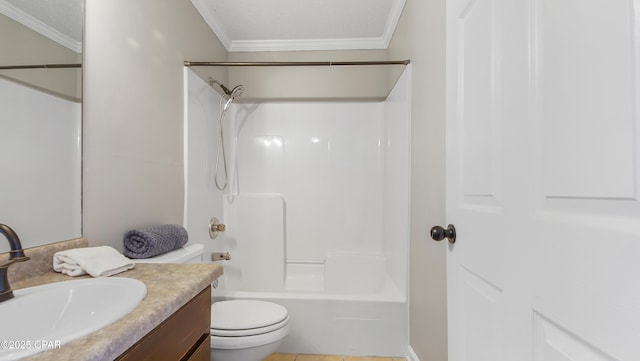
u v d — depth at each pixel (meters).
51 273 0.95
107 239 1.24
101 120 1.21
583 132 0.50
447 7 1.11
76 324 0.74
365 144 2.72
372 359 1.87
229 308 1.60
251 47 2.71
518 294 0.67
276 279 2.62
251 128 2.74
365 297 1.93
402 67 2.06
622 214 0.43
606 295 0.45
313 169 2.74
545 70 0.60
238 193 2.71
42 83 0.97
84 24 1.13
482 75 0.85
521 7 0.67
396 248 2.15
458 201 1.00
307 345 1.91
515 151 0.69
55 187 1.01
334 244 2.71
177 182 1.80
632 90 0.42
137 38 1.43
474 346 0.88
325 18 2.33
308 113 2.74
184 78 1.88
